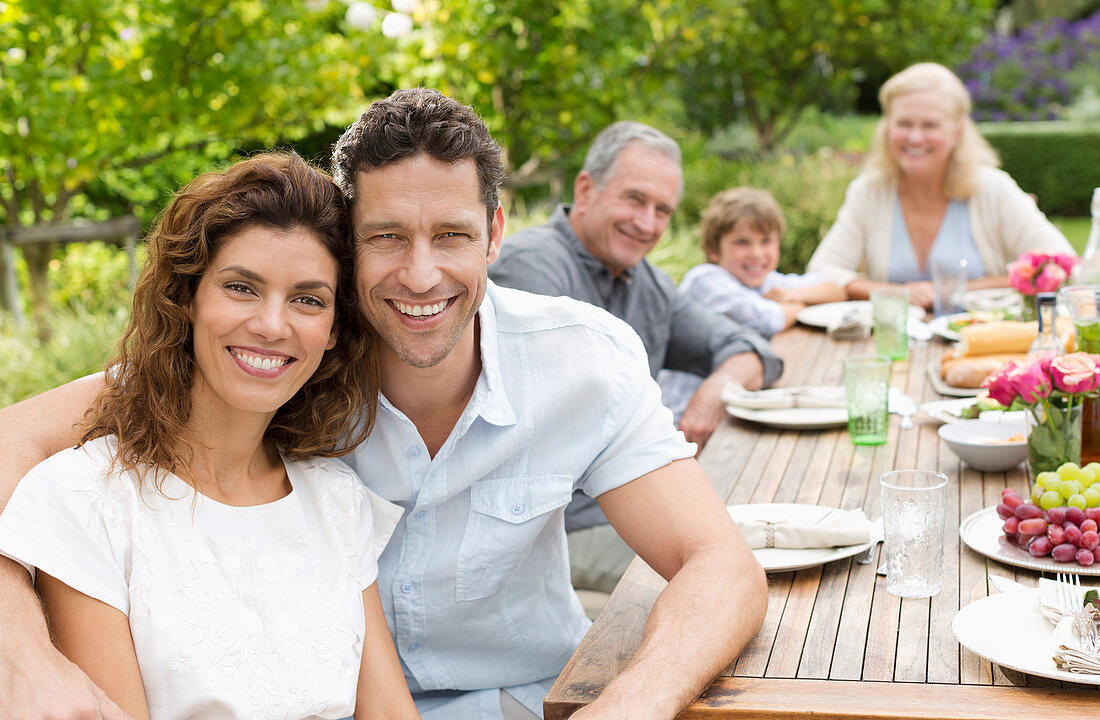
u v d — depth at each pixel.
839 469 2.37
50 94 4.71
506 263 2.92
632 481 1.82
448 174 1.59
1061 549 1.76
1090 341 2.33
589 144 7.16
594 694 1.51
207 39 5.20
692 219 7.82
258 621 1.54
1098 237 3.16
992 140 12.11
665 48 7.46
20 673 1.33
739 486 2.29
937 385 2.99
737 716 1.44
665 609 1.58
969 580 1.78
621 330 1.91
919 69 4.38
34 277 5.76
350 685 1.60
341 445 1.78
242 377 1.56
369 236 1.61
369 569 1.73
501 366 1.84
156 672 1.47
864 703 1.42
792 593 1.78
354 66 5.87
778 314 3.90
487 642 1.92
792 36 8.66
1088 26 15.02
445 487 1.82
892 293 3.32
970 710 1.38
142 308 1.58
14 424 1.65
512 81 6.71
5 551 1.44
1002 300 3.66
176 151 6.31
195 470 1.61
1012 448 2.24
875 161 4.57
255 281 1.54
